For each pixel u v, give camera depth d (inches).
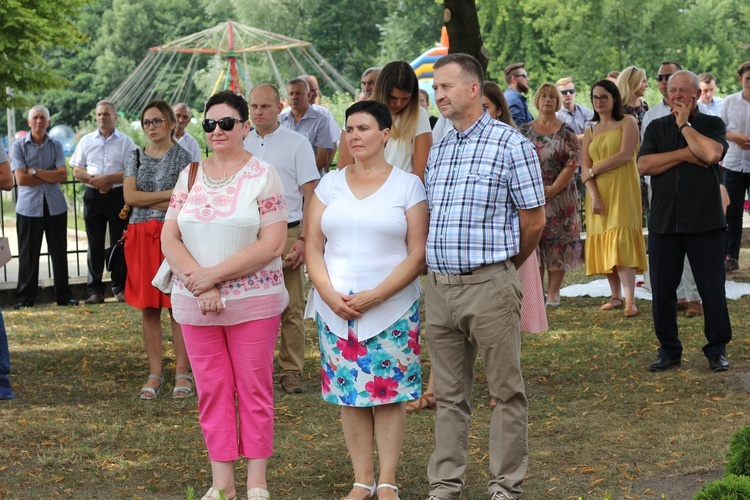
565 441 269.3
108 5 2888.8
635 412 295.4
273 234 221.3
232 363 222.5
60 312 492.7
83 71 2812.5
